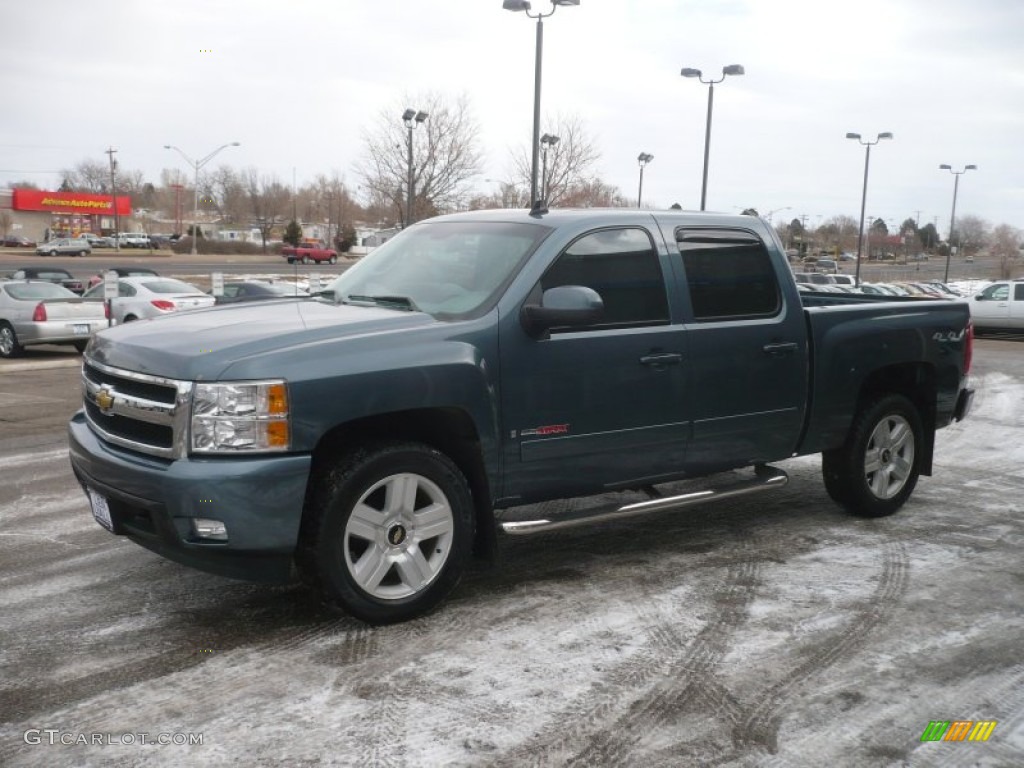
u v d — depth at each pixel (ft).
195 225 268.82
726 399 17.78
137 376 13.80
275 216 341.41
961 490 24.03
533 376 15.38
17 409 36.04
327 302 16.85
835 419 19.65
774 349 18.31
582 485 16.38
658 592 16.14
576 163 134.92
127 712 11.74
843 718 11.85
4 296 57.72
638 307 16.74
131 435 14.08
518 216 17.01
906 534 19.88
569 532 19.61
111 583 16.29
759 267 18.52
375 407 13.74
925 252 453.99
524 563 17.63
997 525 20.66
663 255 17.19
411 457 14.23
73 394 40.37
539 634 14.28
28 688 12.35
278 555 13.33
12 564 17.26
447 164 129.49
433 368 14.24
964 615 15.31
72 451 15.31
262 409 13.03
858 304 22.81
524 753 10.89
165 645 13.73
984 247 488.85
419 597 14.55
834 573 17.28
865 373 19.94
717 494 17.97
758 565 17.66
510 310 15.24
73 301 57.93
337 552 13.73
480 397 14.74
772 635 14.38
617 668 13.15
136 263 207.21
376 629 14.38
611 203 149.59
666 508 17.17
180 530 13.06
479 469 15.17
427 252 17.26
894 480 21.26
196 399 13.05
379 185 131.75
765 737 11.35
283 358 13.32
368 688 12.42
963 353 21.93
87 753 10.77
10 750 10.81
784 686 12.69
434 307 15.74
